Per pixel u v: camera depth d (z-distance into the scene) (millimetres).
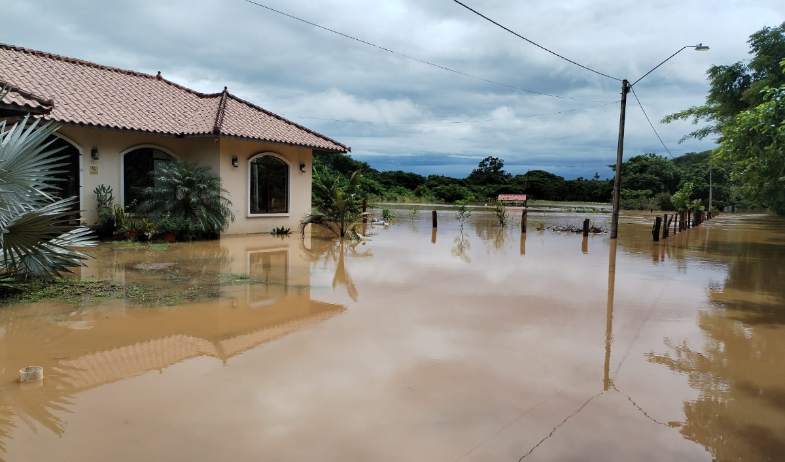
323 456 3152
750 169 16547
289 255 11523
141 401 3865
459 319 6320
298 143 15539
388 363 4746
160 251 11570
